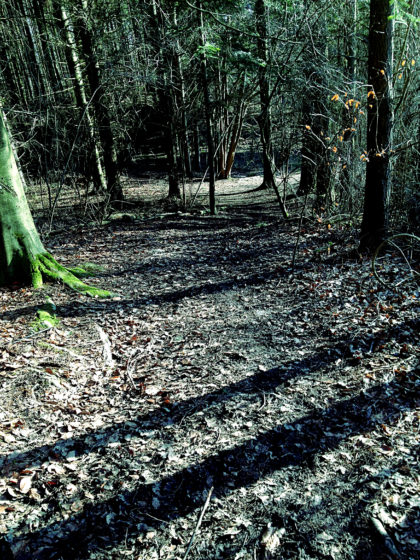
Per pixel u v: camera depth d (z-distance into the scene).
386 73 7.06
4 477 3.48
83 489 3.39
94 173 18.56
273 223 12.71
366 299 6.47
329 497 3.24
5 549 2.89
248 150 32.62
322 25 10.73
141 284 8.20
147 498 3.32
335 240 9.65
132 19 14.91
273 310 6.69
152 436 4.01
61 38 16.16
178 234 12.32
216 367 5.19
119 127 17.09
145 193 21.64
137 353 5.60
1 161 7.27
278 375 4.91
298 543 2.91
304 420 4.11
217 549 2.90
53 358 5.23
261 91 14.75
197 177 28.42
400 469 3.41
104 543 2.96
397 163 9.16
